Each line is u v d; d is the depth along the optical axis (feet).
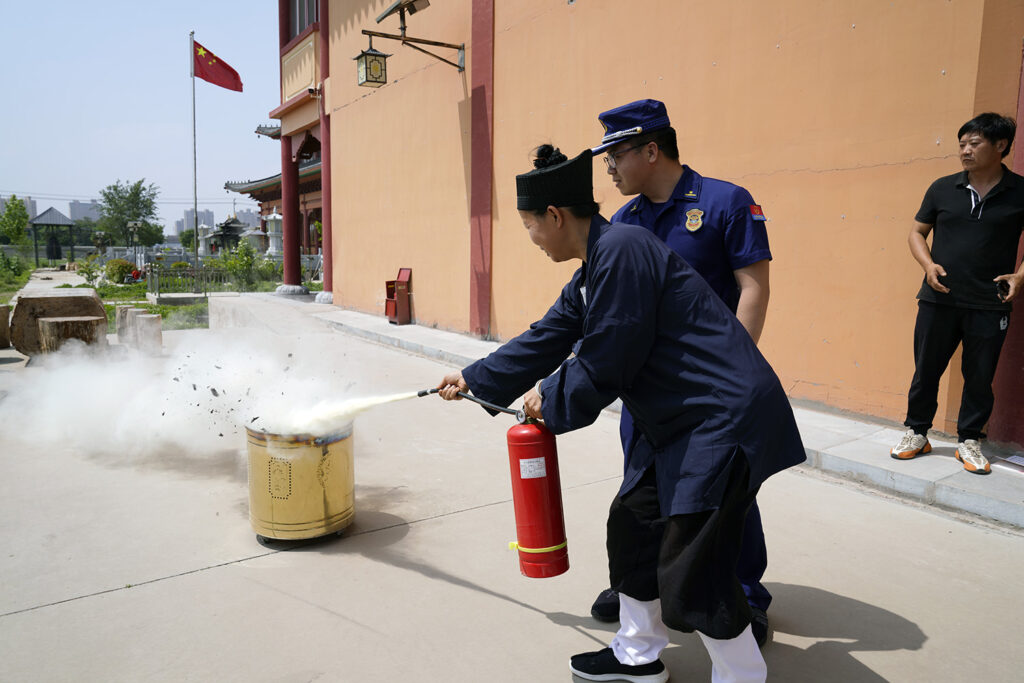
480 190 30.63
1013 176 12.82
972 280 12.96
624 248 6.41
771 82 18.29
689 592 6.32
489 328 31.14
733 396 6.24
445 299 34.42
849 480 14.16
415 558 10.85
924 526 11.96
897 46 15.61
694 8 20.21
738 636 6.70
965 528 11.85
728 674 6.90
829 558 10.79
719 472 6.17
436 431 18.29
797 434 6.66
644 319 6.35
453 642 8.61
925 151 15.31
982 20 14.21
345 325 37.60
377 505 13.05
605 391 6.58
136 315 29.48
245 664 8.11
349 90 43.65
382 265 40.65
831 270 17.33
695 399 6.39
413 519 12.39
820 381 17.81
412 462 15.66
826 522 12.14
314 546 11.27
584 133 24.95
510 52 28.27
